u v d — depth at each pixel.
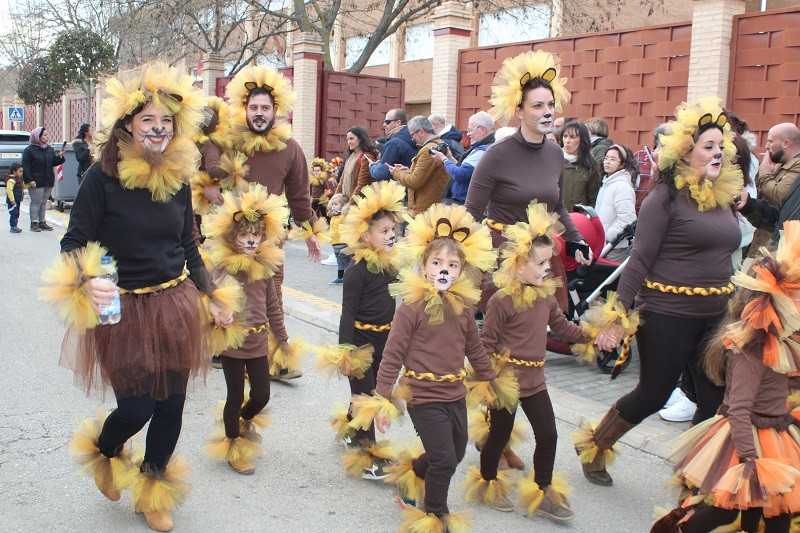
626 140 11.33
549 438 3.97
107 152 3.45
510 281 3.96
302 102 17.12
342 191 10.09
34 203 14.62
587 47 11.79
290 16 18.89
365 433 4.42
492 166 4.73
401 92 18.14
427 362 3.65
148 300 3.55
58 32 31.44
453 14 14.18
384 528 3.83
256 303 4.45
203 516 3.89
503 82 4.69
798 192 4.68
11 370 6.07
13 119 33.84
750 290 3.31
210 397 5.69
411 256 3.66
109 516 3.81
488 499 4.10
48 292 3.25
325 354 4.29
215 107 5.63
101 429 3.81
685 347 4.06
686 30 10.38
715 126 3.98
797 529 3.47
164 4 21.72
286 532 3.76
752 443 3.13
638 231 4.14
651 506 4.14
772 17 9.34
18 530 3.63
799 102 9.11
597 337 4.12
